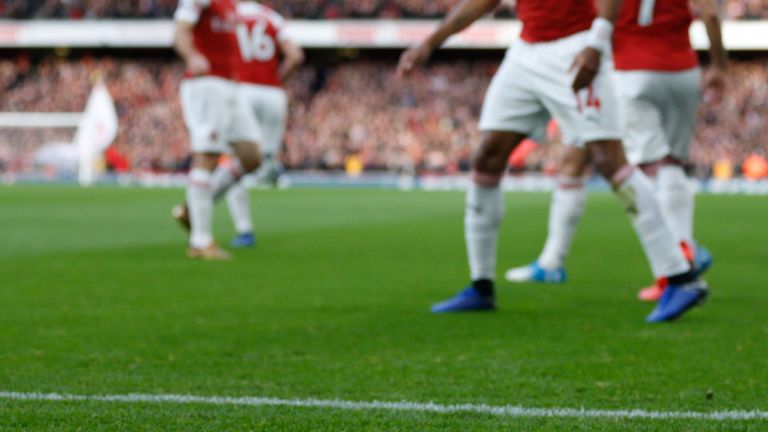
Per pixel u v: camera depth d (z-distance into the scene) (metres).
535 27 4.64
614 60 5.45
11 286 5.93
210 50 7.90
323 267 7.24
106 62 38.94
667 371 3.44
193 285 6.05
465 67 38.31
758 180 29.81
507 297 5.60
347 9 36.41
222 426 2.67
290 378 3.33
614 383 3.24
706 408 2.89
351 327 4.45
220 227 11.84
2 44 36.84
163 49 41.47
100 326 4.44
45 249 8.51
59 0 37.47
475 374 3.39
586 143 4.62
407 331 4.34
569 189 6.40
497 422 2.71
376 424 2.69
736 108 33.56
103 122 28.88
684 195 5.55
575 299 5.52
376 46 36.84
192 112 7.89
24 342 4.01
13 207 15.54
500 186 4.92
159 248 8.70
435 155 33.16
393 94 36.84
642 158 5.44
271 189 25.70
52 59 41.62
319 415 2.80
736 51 37.47
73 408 2.87
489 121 4.81
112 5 37.31
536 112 4.75
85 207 15.62
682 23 5.38
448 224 12.42
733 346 3.95
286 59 10.01
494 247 5.00
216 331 4.32
